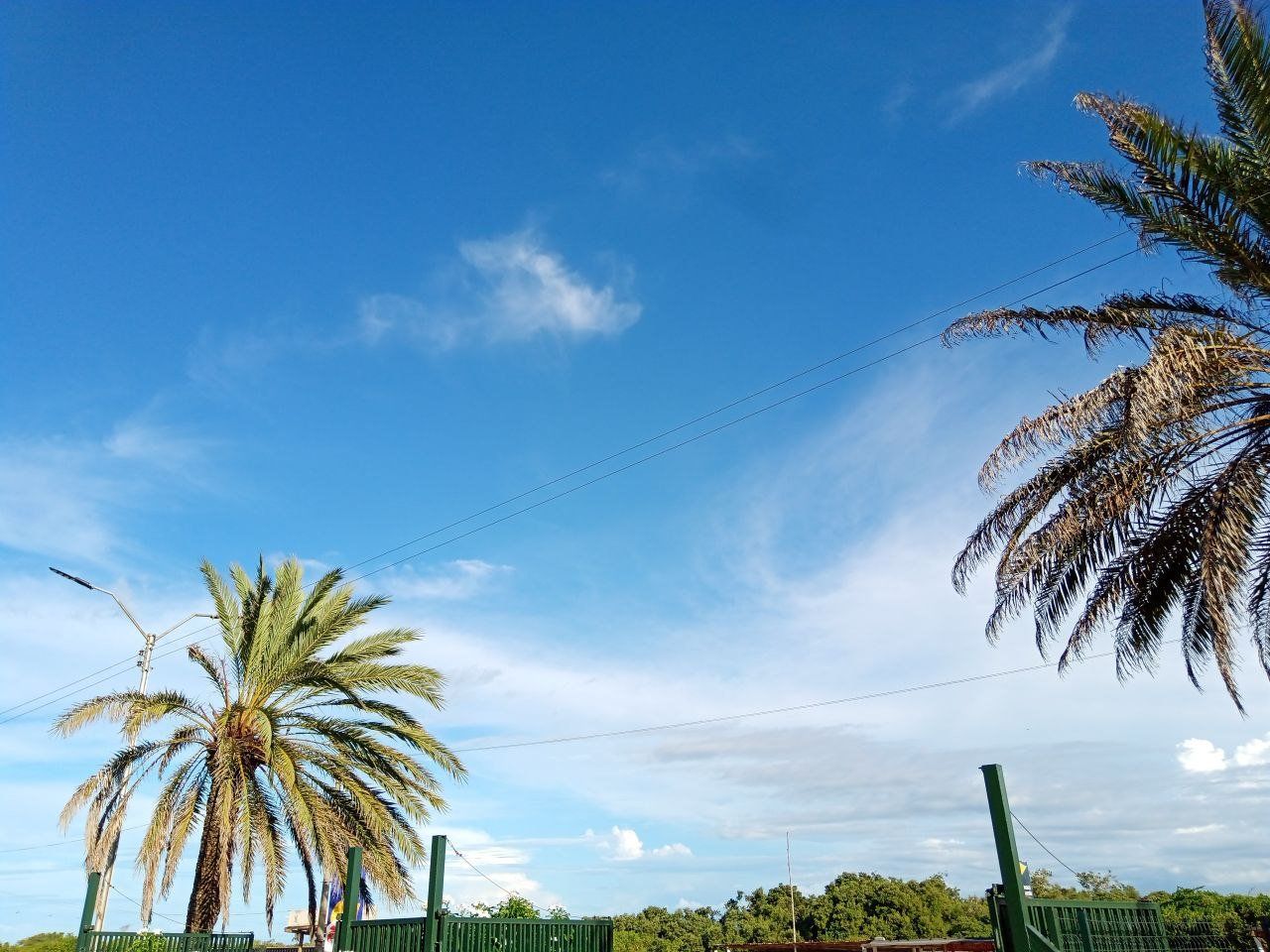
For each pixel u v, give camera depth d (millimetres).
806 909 63031
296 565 21906
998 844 7078
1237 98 12070
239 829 18859
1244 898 17141
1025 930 6832
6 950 23594
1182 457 13016
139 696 20094
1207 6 11969
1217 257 12812
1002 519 14453
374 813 19922
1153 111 12422
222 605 22047
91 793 19797
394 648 22234
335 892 19156
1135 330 13102
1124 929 8500
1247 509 11875
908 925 57906
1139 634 14203
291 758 20000
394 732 21219
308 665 20469
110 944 17734
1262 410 12695
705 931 66438
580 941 12445
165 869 19719
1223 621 11531
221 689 21188
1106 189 13086
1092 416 12062
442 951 11266
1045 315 13227
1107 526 13469
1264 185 12125
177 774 20469
